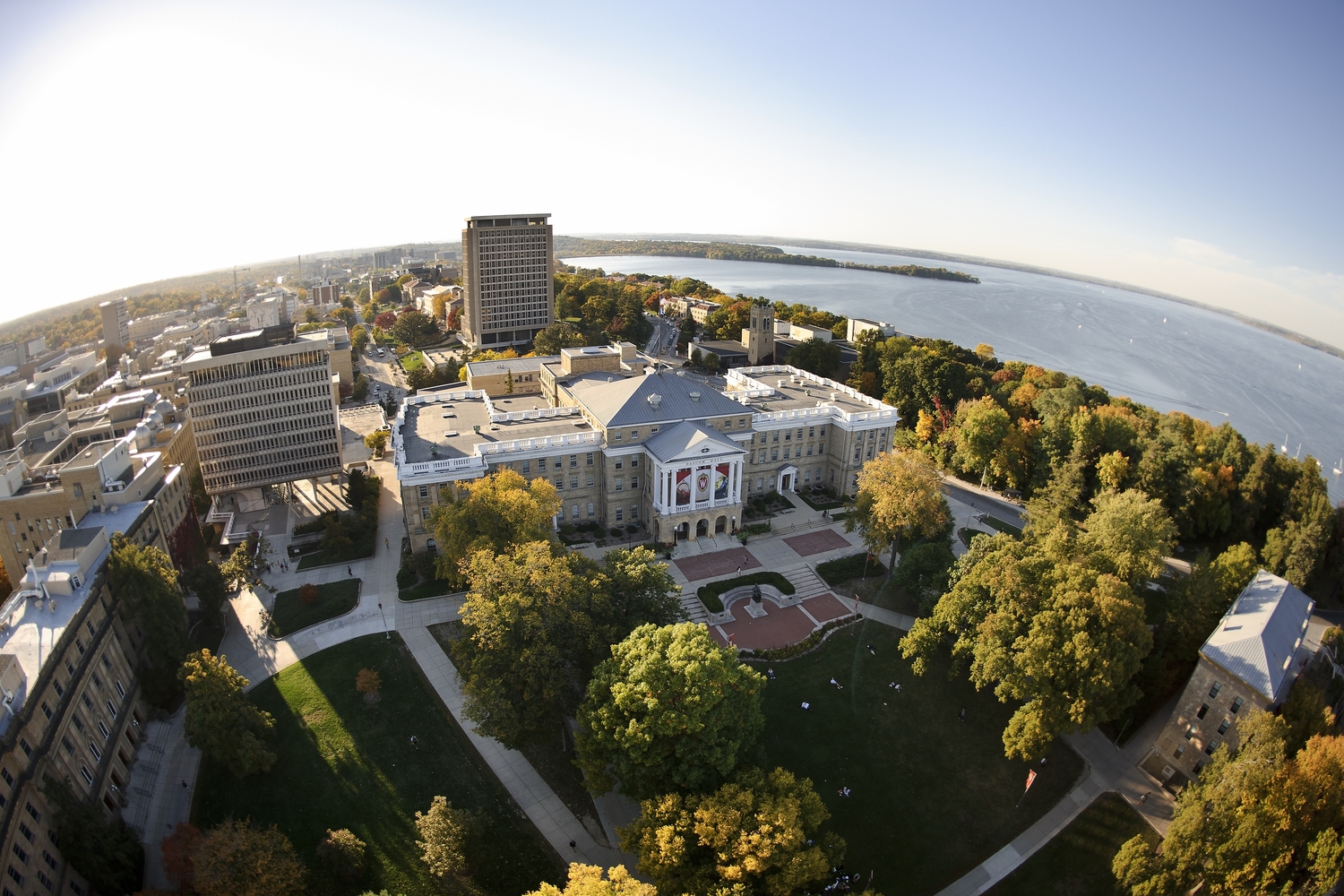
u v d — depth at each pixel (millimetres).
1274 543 111125
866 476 101812
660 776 60125
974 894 61906
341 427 181875
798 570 106375
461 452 109500
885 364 182250
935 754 74688
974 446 139000
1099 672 68438
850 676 84625
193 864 56531
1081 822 68562
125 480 96375
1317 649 89250
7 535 90000
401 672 84375
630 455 115250
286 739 74500
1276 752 59344
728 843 52469
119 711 72750
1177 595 84625
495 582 73250
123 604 77312
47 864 56406
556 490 115062
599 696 63562
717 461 110688
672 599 79125
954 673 82188
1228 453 129875
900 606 97688
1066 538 81688
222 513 131125
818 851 52875
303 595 97188
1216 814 56688
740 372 157250
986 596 78750
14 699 56812
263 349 127875
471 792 69188
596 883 47250
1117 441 132750
